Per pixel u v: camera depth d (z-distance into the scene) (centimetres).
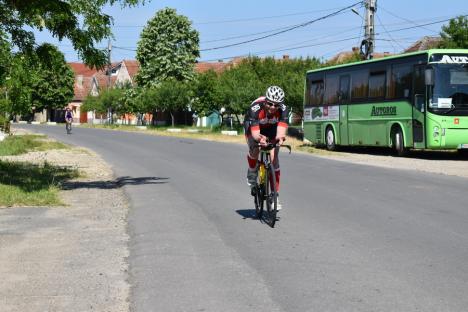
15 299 567
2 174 1591
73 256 732
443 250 746
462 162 2175
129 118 8500
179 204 1145
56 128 6147
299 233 857
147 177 1638
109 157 2367
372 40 3192
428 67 2255
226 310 529
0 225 930
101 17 1327
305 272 648
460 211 1041
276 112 890
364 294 568
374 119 2586
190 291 586
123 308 540
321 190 1338
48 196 1184
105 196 1284
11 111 1392
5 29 1295
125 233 873
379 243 788
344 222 940
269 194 916
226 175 1667
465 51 2267
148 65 7194
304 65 5597
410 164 2086
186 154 2495
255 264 684
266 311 525
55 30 1319
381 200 1177
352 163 2095
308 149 2908
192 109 6106
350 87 2770
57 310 536
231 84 4831
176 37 7206
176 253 740
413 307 530
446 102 2238
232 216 1005
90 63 1359
